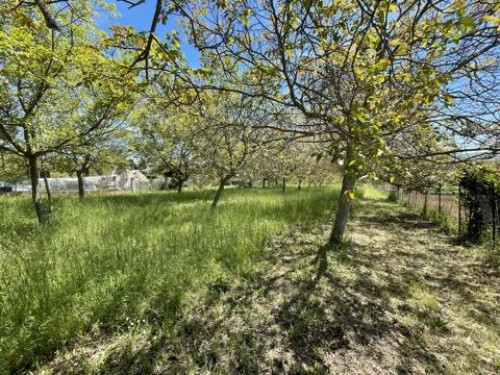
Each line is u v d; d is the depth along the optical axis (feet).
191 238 16.96
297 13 6.48
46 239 16.29
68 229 18.81
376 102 6.97
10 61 13.43
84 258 12.91
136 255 13.64
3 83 15.78
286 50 7.91
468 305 11.43
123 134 28.25
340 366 8.02
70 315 9.07
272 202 34.58
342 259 16.43
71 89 19.17
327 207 35.68
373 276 14.17
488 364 8.13
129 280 11.46
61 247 14.69
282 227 23.11
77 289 10.49
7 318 8.57
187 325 9.77
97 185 91.40
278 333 9.43
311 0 5.12
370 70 5.76
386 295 12.12
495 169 12.88
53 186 87.04
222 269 13.92
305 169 55.72
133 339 8.86
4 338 7.75
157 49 6.39
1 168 33.24
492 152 9.70
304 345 8.87
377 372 7.80
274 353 8.50
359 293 12.26
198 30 7.52
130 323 9.36
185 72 6.77
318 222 27.12
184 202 40.09
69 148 21.35
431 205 35.88
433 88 6.36
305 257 16.58
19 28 11.03
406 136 12.10
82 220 22.00
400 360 8.27
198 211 27.68
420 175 17.30
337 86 7.44
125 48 6.48
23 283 10.02
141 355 8.28
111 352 8.40
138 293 10.96
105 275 11.57
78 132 22.11
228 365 8.02
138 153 35.88
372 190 79.61
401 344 8.97
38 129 19.16
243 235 18.16
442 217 28.76
